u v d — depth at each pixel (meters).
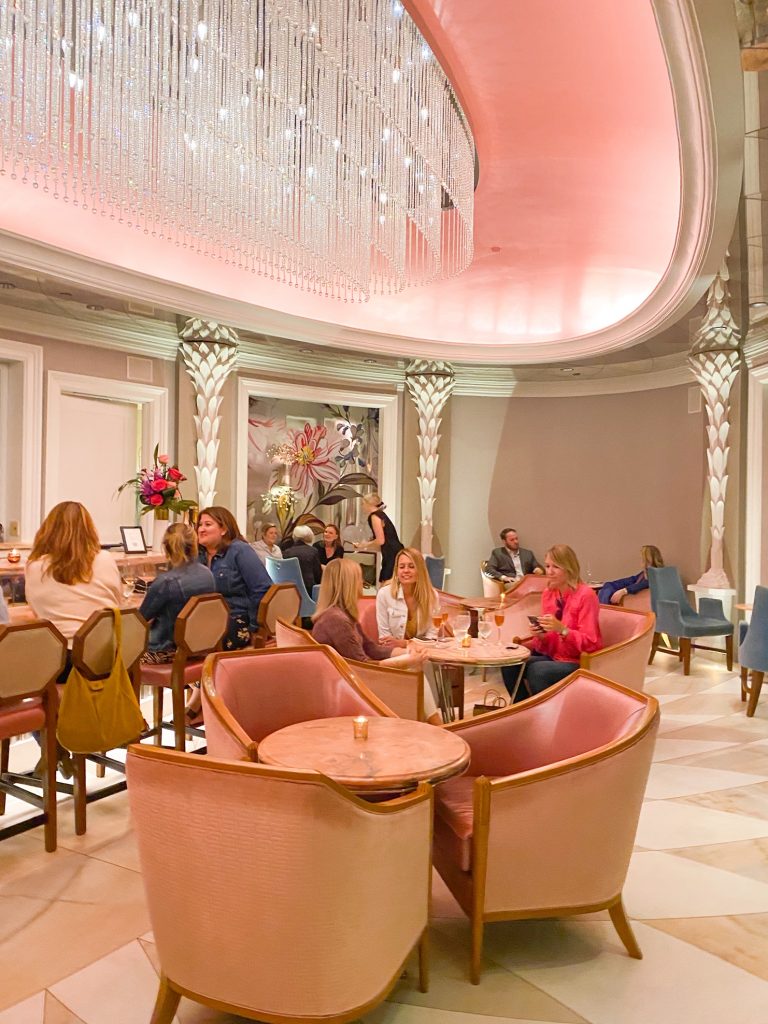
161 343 8.55
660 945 2.95
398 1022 2.48
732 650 8.05
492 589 10.43
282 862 2.10
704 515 8.91
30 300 7.12
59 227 6.57
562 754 3.25
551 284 8.11
